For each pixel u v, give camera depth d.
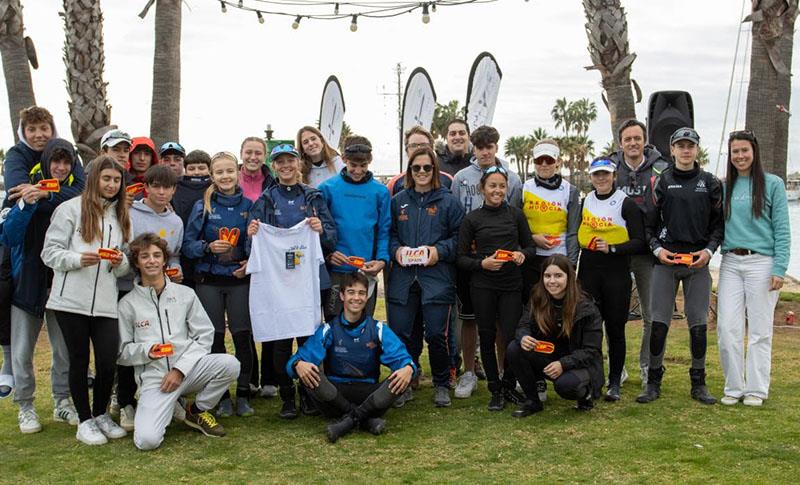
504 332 5.61
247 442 4.89
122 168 4.94
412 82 8.57
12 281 5.04
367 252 5.73
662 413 5.36
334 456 4.60
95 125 9.52
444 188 5.80
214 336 5.42
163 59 9.68
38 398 6.10
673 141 5.49
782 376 6.41
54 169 4.88
